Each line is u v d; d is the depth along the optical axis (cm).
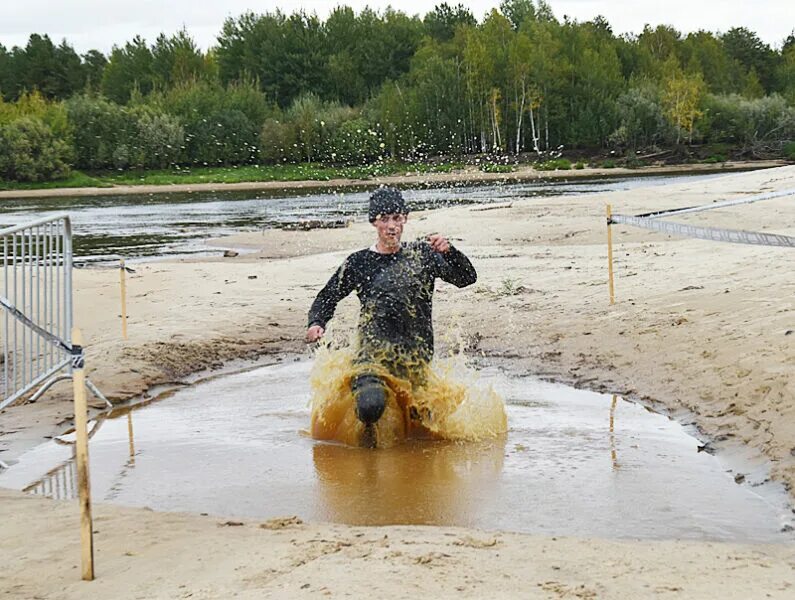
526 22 9838
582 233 2075
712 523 576
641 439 755
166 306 1353
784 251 1387
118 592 438
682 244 1644
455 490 656
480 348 1071
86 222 3575
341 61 10194
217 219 3506
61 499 641
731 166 7512
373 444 768
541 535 530
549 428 796
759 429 720
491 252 1802
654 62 10131
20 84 12081
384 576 435
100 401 922
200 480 694
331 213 3575
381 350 787
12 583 456
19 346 1100
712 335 949
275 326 1229
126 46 11162
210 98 8656
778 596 412
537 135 8312
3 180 7188
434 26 10869
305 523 561
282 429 823
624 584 427
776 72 12262
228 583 438
